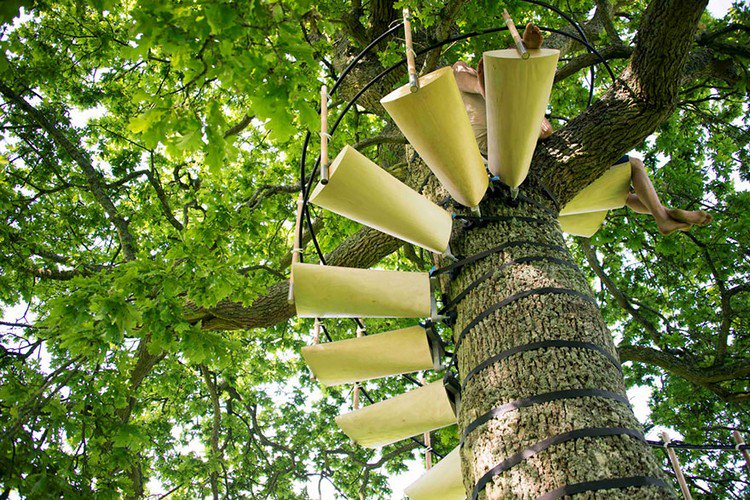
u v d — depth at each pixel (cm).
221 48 257
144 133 281
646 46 328
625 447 215
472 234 306
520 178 297
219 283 455
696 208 785
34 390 451
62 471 406
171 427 1075
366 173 271
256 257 775
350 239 541
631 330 867
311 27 614
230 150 287
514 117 266
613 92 348
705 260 764
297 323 1016
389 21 604
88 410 477
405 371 338
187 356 455
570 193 339
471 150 271
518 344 251
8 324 543
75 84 844
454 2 423
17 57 721
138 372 623
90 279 434
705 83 679
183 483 1002
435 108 252
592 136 338
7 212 718
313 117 281
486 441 231
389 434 358
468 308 282
